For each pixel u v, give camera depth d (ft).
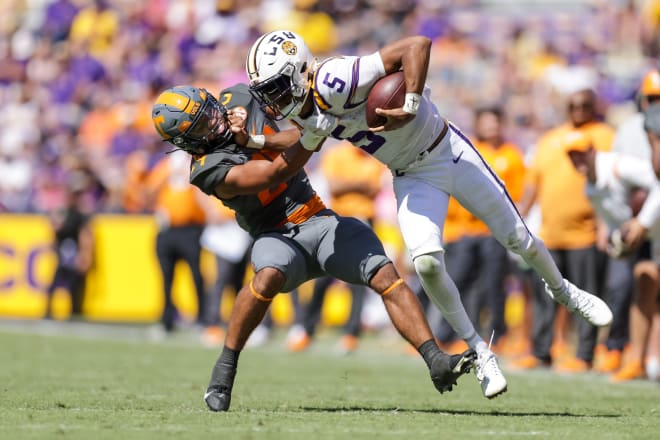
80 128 188.65
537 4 197.57
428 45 59.11
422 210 62.28
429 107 62.23
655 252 90.94
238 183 61.16
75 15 213.05
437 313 130.00
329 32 195.11
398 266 139.95
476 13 198.08
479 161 64.13
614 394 80.89
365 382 89.86
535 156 107.65
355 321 123.65
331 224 64.18
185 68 191.62
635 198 90.74
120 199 164.04
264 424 57.06
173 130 61.82
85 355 112.27
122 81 195.31
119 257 155.43
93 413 62.23
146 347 123.65
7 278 158.51
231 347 64.08
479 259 117.60
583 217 104.88
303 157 59.77
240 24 197.16
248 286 63.21
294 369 102.06
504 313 117.91
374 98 59.36
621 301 99.96
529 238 64.90
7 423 57.16
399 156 62.75
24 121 194.08
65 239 152.66
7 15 223.71
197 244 135.33
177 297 151.84
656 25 183.32
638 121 94.79
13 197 179.11
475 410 67.72
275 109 61.26
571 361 104.63
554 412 66.74
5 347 120.06
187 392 78.02
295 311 126.21
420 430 55.01
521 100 169.99
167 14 203.21
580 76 164.96
